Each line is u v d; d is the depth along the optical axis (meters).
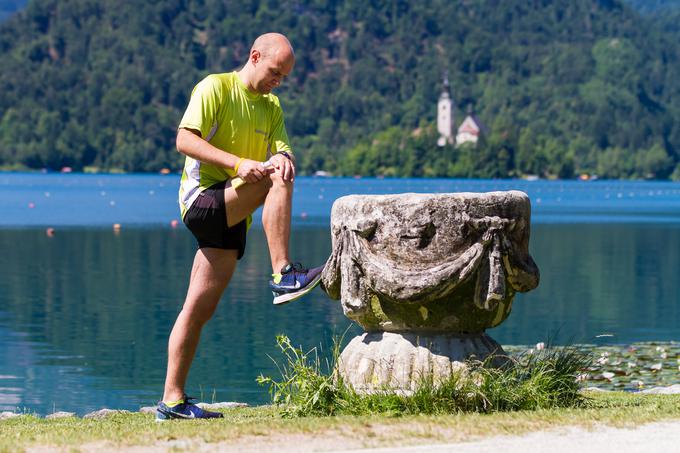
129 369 15.10
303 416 8.02
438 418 7.35
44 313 21.00
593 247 43.09
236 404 10.59
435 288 8.13
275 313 20.83
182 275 29.19
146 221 62.44
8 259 34.72
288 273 7.69
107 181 188.38
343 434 6.86
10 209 79.31
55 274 29.45
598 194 156.50
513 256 8.34
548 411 7.65
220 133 8.10
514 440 6.65
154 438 6.84
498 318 8.53
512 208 8.30
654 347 16.12
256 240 45.03
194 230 8.09
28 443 6.77
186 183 8.05
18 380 14.21
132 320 20.06
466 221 8.18
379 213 8.33
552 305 22.62
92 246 41.44
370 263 8.30
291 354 16.08
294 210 83.12
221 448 6.50
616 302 23.17
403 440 6.67
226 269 8.20
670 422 7.22
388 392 8.11
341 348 16.52
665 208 100.62
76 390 13.59
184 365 8.28
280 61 8.03
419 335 8.50
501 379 8.16
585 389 10.88
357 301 8.47
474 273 8.26
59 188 142.38
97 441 6.80
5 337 17.91
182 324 8.23
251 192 7.87
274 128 8.37
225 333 18.27
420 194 8.31
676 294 24.78
